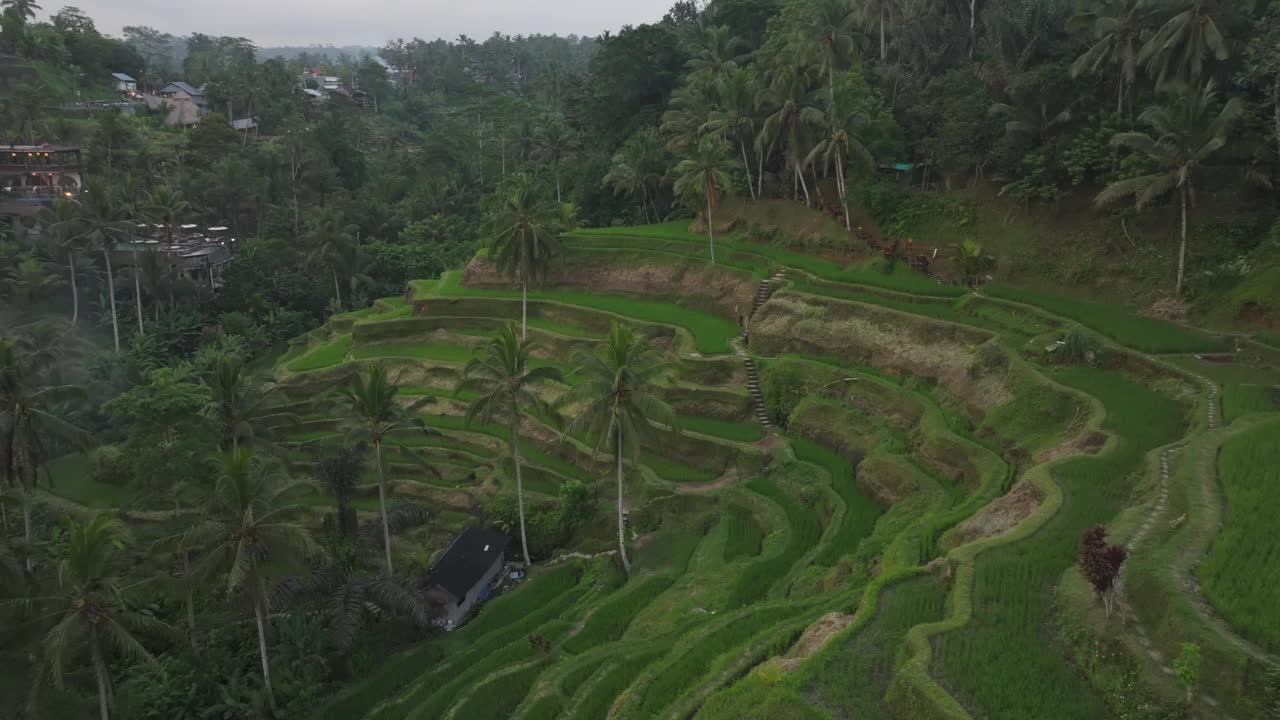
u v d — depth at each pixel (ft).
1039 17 207.41
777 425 171.53
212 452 155.12
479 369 148.66
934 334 162.09
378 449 143.54
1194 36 154.40
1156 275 157.89
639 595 126.11
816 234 222.69
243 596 126.21
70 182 345.92
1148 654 64.54
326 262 329.72
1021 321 156.76
